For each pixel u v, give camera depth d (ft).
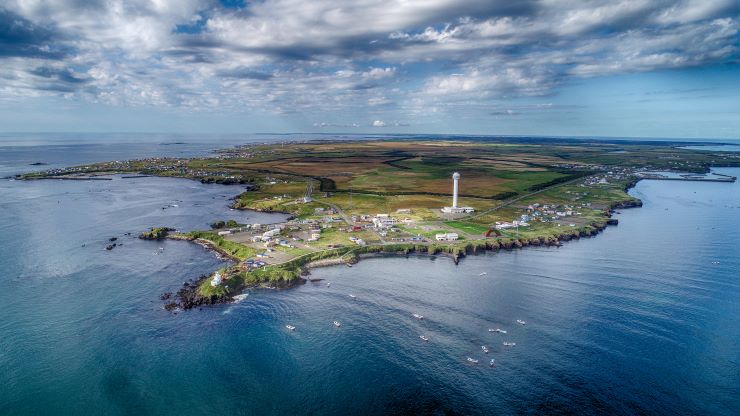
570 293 498.28
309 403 320.70
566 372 352.49
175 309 451.12
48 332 405.59
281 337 402.31
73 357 369.91
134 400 321.73
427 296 487.61
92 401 320.50
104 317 433.48
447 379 344.49
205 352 379.55
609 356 373.20
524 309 456.45
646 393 328.49
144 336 401.90
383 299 479.82
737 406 316.40
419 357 371.97
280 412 312.71
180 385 337.72
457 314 445.37
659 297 487.61
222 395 327.88
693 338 401.70
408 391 331.16
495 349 383.04
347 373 352.08
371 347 386.52
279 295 488.85
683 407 315.17
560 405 315.99
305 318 436.76
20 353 373.61
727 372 353.72
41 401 319.68
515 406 314.96
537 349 383.45
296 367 359.66
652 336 404.57
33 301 464.65
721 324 427.74
